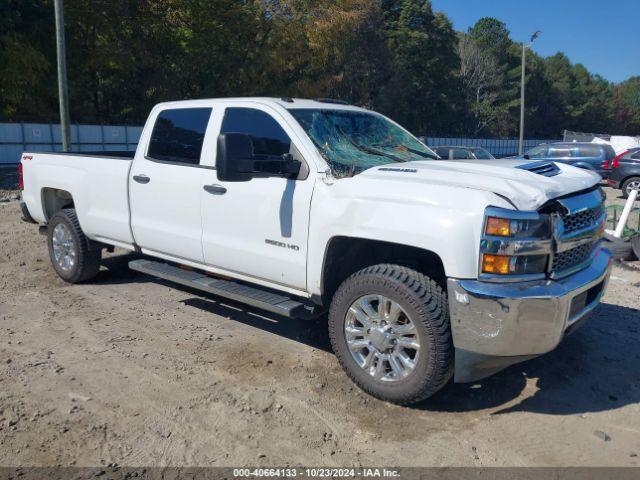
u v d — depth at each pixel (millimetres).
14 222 10672
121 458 3312
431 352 3643
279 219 4414
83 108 33062
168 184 5250
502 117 65938
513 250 3488
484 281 3506
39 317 5520
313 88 34406
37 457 3303
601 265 4199
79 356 4645
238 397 4016
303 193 4273
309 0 32188
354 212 3959
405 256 4168
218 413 3805
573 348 4930
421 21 54094
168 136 5422
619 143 37031
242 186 4648
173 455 3350
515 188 3646
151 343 4938
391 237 3771
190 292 6402
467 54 65625
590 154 20484
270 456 3355
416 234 3658
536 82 75938
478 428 3688
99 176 5965
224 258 4887
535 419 3805
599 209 4277
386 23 51906
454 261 3521
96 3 28719
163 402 3932
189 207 5098
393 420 3764
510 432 3648
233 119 4906
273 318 5617
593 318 5691
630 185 18594
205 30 32281
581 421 3789
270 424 3688
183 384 4191
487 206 3502
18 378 4234
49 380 4219
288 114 4574
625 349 4934
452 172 4000
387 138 5078
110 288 6488
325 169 4246
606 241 8422
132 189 5609
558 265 3783
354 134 4844
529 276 3596
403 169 4121
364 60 44656
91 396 3996
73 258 6477
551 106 78500
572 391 4195
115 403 3906
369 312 3965
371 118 5250
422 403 3986
